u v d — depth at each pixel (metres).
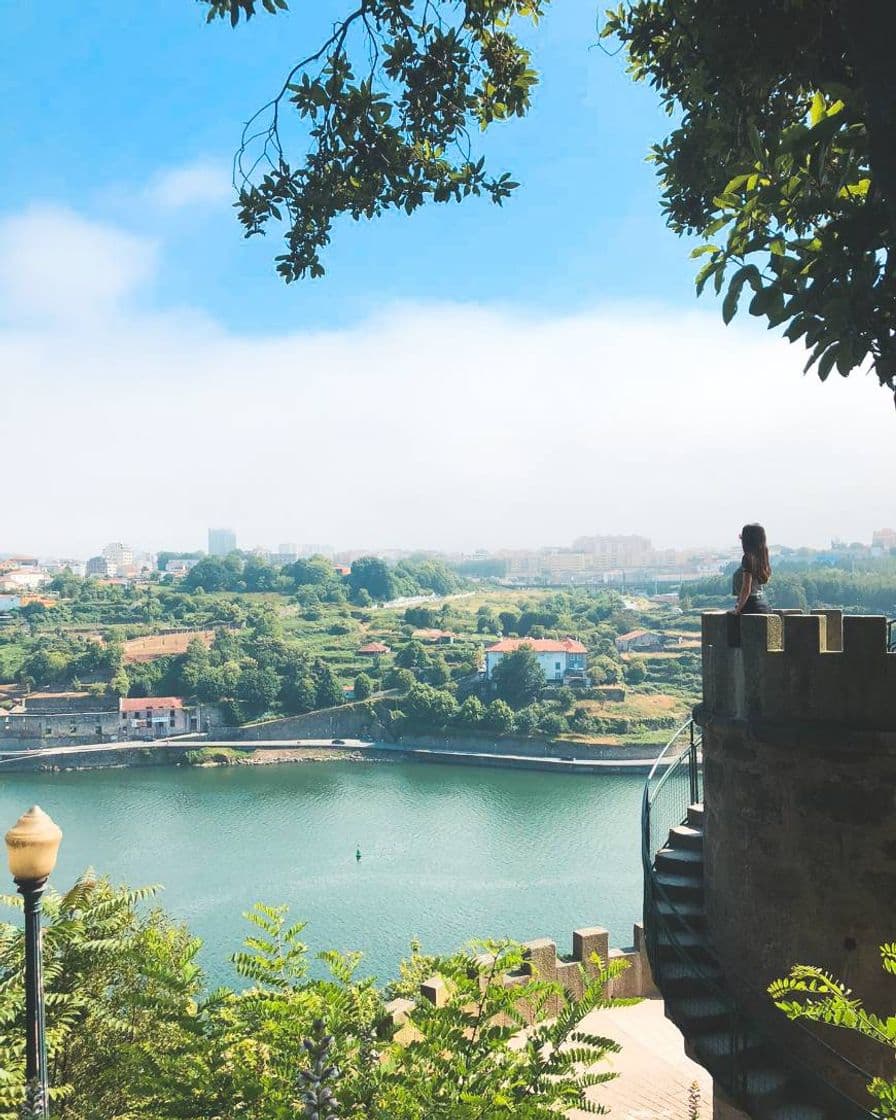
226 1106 5.94
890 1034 5.94
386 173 11.29
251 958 6.81
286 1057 6.05
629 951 17.27
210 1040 6.31
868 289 7.05
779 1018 9.93
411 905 77.56
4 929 9.97
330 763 149.12
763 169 7.82
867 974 9.40
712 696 11.14
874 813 9.41
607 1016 16.05
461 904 77.56
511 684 168.75
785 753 9.96
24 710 172.50
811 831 9.78
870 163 5.96
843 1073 9.42
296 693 172.50
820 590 184.75
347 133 11.09
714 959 10.93
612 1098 13.17
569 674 181.50
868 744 9.38
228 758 152.12
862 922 9.45
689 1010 10.69
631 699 164.62
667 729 150.50
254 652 183.38
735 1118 10.74
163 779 139.38
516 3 11.70
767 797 10.13
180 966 7.35
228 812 115.38
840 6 6.09
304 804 118.94
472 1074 5.88
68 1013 9.12
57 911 10.55
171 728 167.25
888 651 9.62
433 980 12.43
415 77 11.31
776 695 10.08
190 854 95.25
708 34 9.07
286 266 12.05
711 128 10.38
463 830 102.56
